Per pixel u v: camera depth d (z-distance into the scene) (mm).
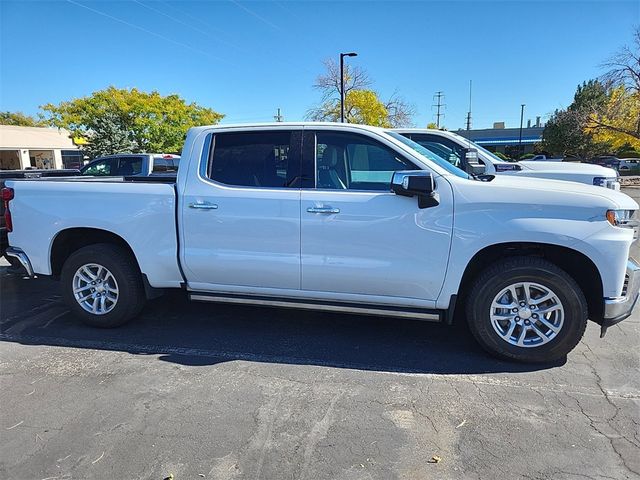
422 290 3764
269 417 2988
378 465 2529
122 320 4480
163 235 4215
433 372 3613
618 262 3424
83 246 4754
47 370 3664
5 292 5785
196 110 34531
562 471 2471
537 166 7918
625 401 3166
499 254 3789
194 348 4082
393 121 44469
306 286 4008
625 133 28281
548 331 3635
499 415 3004
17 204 4570
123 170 12336
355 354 3953
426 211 3641
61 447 2693
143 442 2734
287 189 3965
